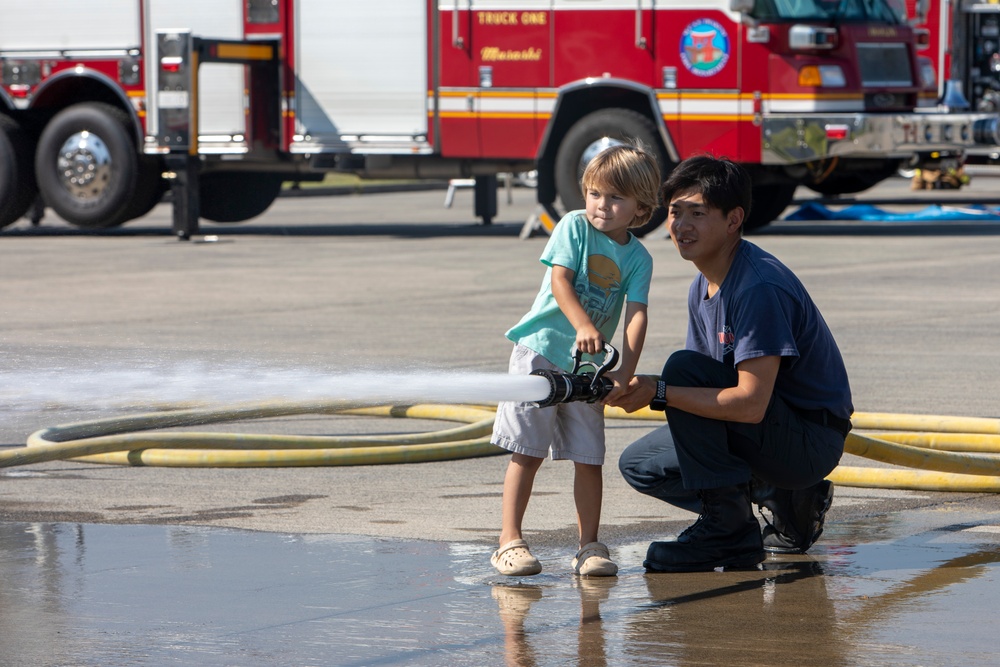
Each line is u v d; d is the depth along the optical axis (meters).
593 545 5.50
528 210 29.14
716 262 5.54
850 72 19.06
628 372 5.29
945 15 22.69
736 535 5.54
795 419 5.57
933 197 29.02
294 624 4.82
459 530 6.18
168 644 4.62
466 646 4.56
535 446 5.43
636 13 19.44
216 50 21.39
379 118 21.33
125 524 6.31
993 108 26.64
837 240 19.78
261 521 6.36
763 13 18.89
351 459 7.45
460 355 10.69
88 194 22.39
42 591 5.23
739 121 19.09
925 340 11.52
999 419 7.97
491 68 20.47
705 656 4.43
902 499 6.82
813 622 4.79
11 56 22.89
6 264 18.25
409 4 20.97
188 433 7.67
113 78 22.23
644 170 5.46
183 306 13.85
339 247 20.42
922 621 4.79
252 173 24.66
